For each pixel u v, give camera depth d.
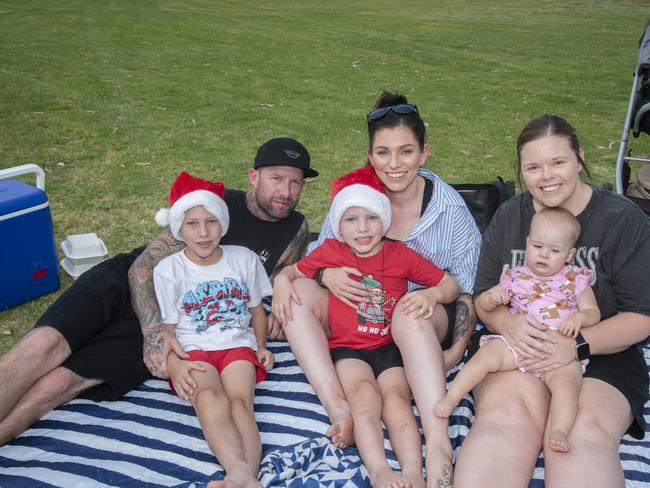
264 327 3.62
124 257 3.83
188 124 9.09
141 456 2.95
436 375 3.02
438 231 3.53
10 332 4.35
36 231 4.58
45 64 12.26
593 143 8.76
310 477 2.79
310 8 23.83
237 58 13.82
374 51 15.20
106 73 11.79
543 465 2.89
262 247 3.85
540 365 2.94
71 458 2.91
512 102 10.85
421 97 11.02
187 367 3.15
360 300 3.35
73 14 19.53
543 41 17.03
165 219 3.46
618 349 3.01
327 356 3.22
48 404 3.12
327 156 8.08
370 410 2.95
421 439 3.11
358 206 3.30
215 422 2.88
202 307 3.40
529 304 3.14
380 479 2.63
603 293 3.10
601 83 12.34
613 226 3.01
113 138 8.32
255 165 3.62
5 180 4.76
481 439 2.65
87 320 3.28
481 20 21.17
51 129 8.48
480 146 8.60
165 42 15.34
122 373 3.28
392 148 3.31
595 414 2.74
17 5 21.23
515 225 3.26
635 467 2.90
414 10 23.88
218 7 22.97
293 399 3.36
